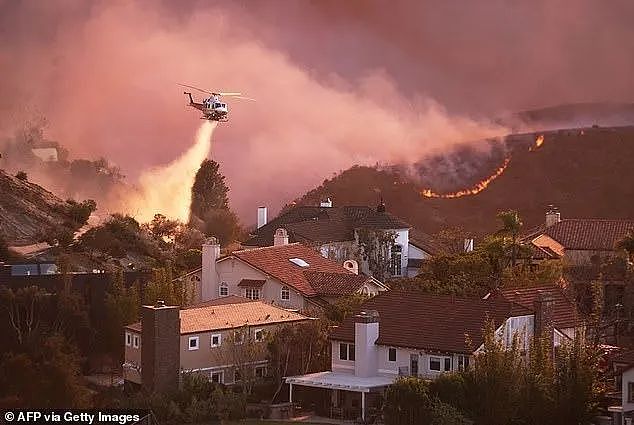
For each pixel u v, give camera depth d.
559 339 91.12
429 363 86.12
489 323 82.44
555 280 111.62
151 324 87.56
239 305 98.62
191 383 87.38
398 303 91.25
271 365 91.62
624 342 104.94
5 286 100.88
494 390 79.81
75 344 98.38
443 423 77.19
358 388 84.25
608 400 83.88
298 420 85.19
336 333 90.44
